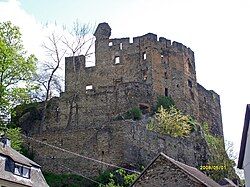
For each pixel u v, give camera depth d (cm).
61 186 5156
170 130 6250
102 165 5328
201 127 6962
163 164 3369
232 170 6481
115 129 5528
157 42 7431
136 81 7131
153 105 6875
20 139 5438
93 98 6725
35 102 6644
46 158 5478
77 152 5497
